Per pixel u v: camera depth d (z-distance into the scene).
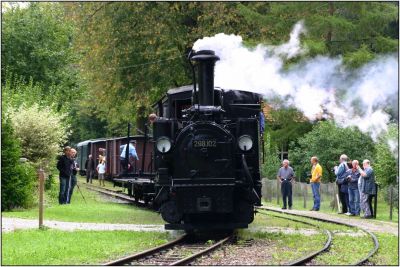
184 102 19.14
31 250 13.91
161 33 39.00
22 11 40.72
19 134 25.72
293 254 14.18
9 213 20.83
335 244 15.77
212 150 16.48
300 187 31.48
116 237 16.19
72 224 19.02
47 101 31.38
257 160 17.45
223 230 18.27
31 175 23.52
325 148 34.53
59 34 40.81
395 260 13.65
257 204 16.86
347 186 24.84
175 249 14.89
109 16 40.12
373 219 23.11
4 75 37.31
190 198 16.53
